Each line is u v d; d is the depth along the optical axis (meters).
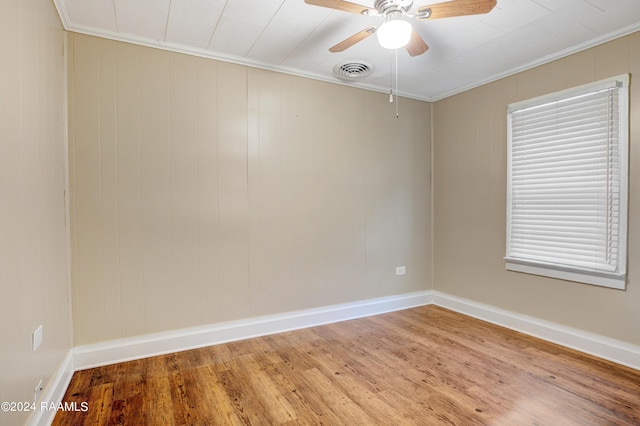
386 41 1.94
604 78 2.67
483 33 2.60
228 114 3.04
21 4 1.63
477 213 3.71
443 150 4.12
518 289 3.31
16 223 1.53
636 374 2.41
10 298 1.45
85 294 2.52
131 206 2.67
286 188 3.32
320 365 2.60
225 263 3.04
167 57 2.79
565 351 2.82
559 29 2.55
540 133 3.11
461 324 3.50
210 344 2.96
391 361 2.66
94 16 2.36
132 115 2.66
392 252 3.99
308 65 3.23
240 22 2.46
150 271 2.74
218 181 3.00
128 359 2.65
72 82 2.47
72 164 2.47
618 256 2.59
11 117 1.49
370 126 3.82
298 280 3.40
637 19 2.41
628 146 2.54
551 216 3.03
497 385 2.29
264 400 2.12
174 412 2.00
